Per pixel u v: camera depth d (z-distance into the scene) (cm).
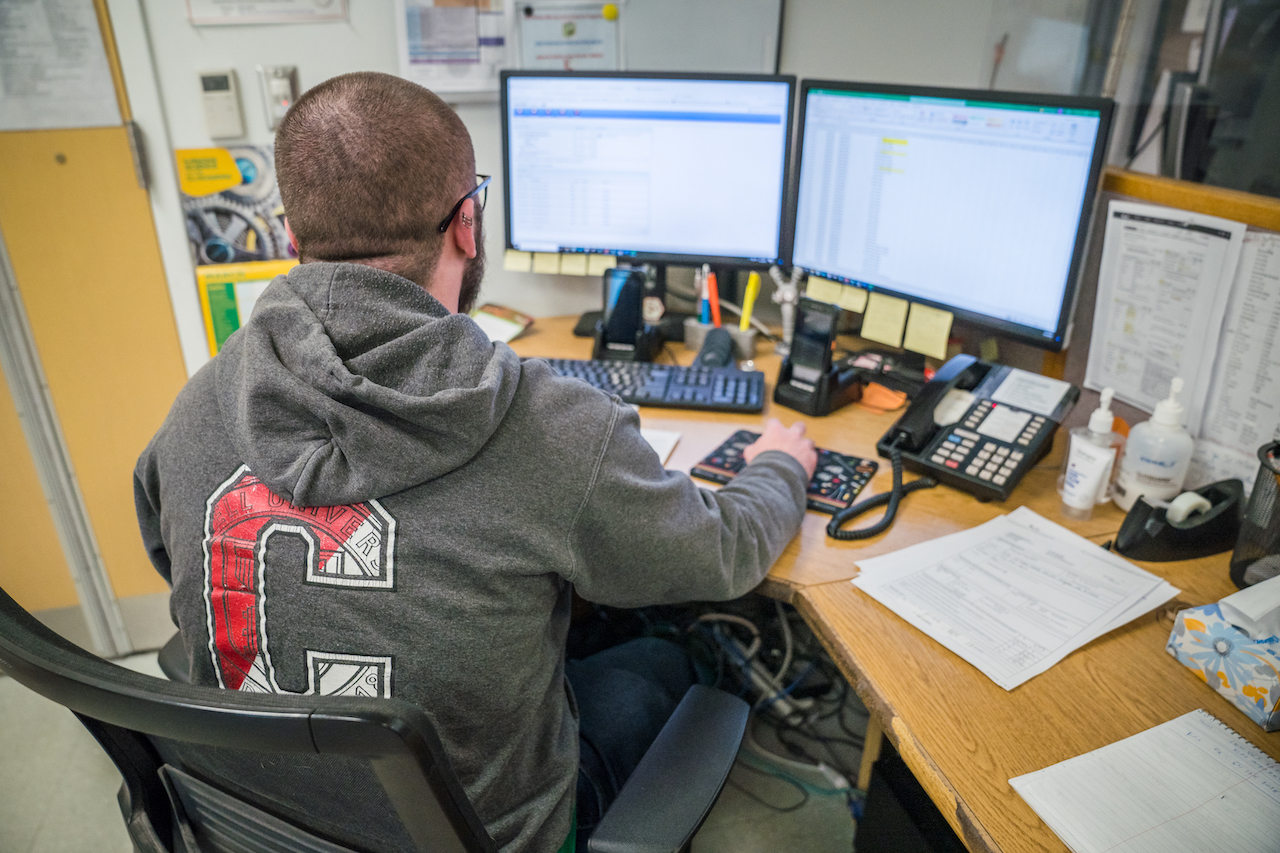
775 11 161
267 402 68
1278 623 80
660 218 158
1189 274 109
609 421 76
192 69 150
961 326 135
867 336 148
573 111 151
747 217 155
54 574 181
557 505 72
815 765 160
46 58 142
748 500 99
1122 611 93
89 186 152
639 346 157
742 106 147
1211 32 185
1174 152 199
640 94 149
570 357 160
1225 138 198
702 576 85
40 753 164
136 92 148
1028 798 71
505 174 158
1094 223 124
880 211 139
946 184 128
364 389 65
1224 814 70
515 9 156
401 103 75
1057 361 135
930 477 120
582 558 75
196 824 80
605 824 76
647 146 152
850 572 101
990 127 120
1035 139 115
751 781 157
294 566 70
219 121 154
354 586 69
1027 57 171
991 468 116
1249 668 79
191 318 167
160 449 79
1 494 171
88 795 155
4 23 139
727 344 159
